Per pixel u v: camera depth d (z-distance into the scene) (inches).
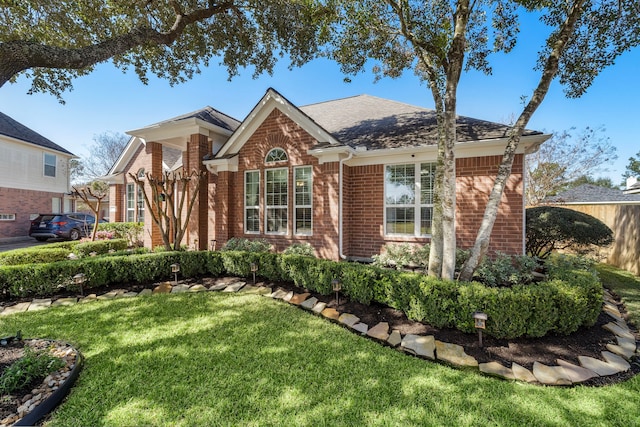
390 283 221.3
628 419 116.7
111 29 332.5
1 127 722.2
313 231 354.0
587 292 191.5
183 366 152.4
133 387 134.3
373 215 365.1
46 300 259.1
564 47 237.8
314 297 259.3
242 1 336.5
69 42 324.2
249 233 396.5
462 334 189.6
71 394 128.7
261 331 195.2
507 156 228.1
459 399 128.4
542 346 175.2
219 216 410.6
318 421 114.7
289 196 370.6
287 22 334.0
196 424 112.7
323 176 345.4
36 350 163.0
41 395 126.0
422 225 341.1
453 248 223.8
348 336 189.8
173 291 286.5
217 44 377.7
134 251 400.5
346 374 146.9
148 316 220.7
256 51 390.0
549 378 145.3
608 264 434.3
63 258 391.2
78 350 168.2
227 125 485.4
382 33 267.7
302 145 362.3
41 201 805.2
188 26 349.1
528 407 123.3
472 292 186.2
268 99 374.6
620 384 141.3
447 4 249.1
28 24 299.0
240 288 292.2
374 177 364.8
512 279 241.8
